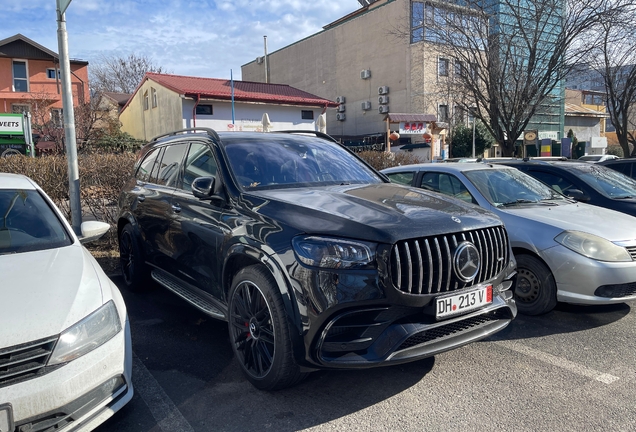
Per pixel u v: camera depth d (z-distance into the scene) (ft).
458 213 10.58
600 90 57.31
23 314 7.72
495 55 48.91
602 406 9.98
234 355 12.39
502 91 49.83
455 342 9.84
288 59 147.84
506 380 11.16
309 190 12.28
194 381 11.18
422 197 11.85
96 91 136.77
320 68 135.64
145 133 98.43
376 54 116.78
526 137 73.97
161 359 12.38
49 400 7.36
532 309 15.67
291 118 92.99
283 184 12.80
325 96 135.03
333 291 9.00
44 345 7.55
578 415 9.62
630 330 14.47
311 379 11.22
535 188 19.20
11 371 7.20
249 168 12.92
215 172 13.10
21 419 7.13
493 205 17.21
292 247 9.61
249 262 11.16
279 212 10.62
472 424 9.30
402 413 9.73
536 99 49.52
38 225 11.48
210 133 14.30
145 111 97.25
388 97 114.52
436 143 97.96
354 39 123.24
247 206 11.51
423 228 9.53
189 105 81.46
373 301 9.02
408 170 21.25
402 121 89.15
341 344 9.13
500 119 52.75
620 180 22.56
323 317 9.02
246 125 87.35
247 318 10.88
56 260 9.92
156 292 18.45
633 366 11.92
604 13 43.45
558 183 22.08
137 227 17.15
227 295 11.91
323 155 14.97
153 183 16.84
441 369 11.76
